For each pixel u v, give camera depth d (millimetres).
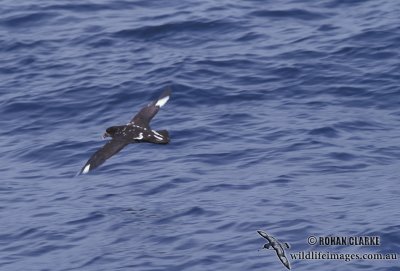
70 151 30453
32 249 25359
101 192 28000
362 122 31281
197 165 29125
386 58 34688
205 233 25328
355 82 33500
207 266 23812
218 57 35375
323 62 34688
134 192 27844
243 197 27141
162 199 27359
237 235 25094
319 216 25812
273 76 34094
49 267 24438
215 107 32469
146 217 26406
